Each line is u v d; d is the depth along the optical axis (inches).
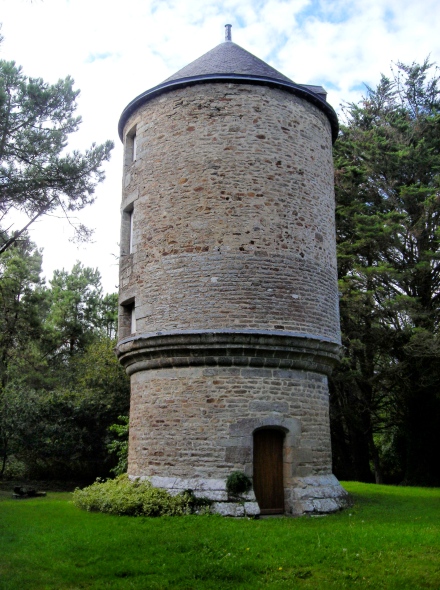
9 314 1098.7
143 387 515.2
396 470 1039.0
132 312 561.3
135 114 585.3
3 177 663.8
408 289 909.2
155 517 425.1
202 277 493.4
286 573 283.6
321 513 457.1
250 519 423.8
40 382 1160.2
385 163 933.8
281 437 488.7
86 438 999.6
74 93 689.0
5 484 965.2
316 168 555.2
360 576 279.1
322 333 515.5
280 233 509.7
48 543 340.2
